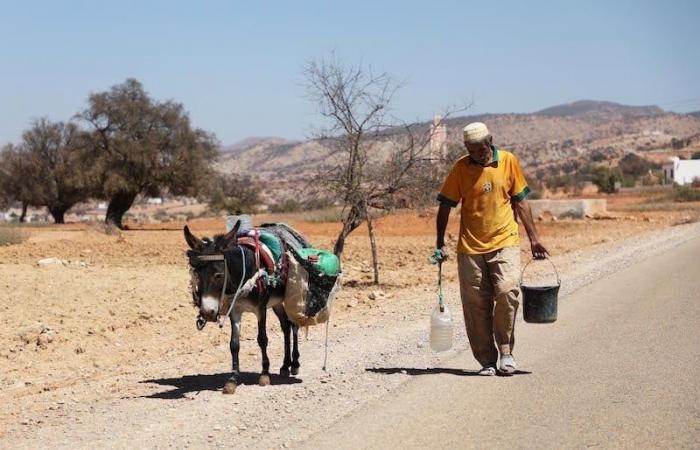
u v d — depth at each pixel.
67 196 78.12
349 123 19.62
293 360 10.52
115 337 14.27
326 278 10.05
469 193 9.62
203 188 62.41
